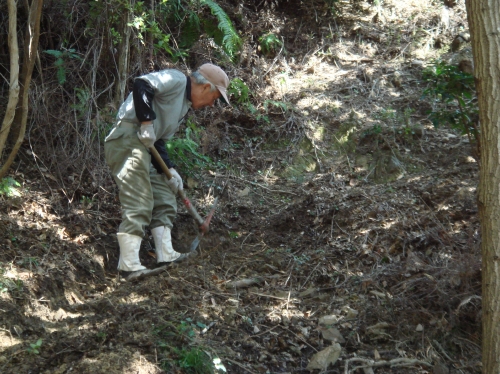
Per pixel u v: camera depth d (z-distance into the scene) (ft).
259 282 14.05
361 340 12.29
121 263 13.87
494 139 8.61
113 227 15.48
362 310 12.98
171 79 13.52
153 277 13.69
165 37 17.78
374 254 14.52
